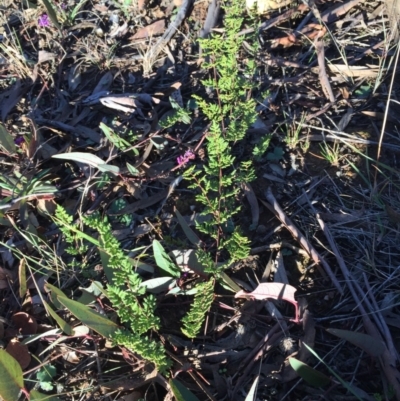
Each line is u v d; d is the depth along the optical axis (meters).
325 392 0.35
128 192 0.49
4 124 0.56
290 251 0.43
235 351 0.38
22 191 0.47
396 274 0.40
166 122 0.49
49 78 0.60
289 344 0.37
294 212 0.45
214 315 0.40
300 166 0.48
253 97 0.54
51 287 0.38
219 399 0.36
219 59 0.48
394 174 0.46
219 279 0.40
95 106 0.56
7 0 0.69
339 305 0.40
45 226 0.48
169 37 0.60
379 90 0.52
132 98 0.54
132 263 0.41
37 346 0.41
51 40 0.63
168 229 0.46
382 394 0.35
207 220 0.45
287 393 0.36
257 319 0.40
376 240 0.42
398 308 0.39
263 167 0.48
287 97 0.53
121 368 0.39
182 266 0.42
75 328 0.39
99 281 0.43
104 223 0.36
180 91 0.56
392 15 0.55
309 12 0.59
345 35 0.58
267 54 0.57
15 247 0.46
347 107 0.52
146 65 0.58
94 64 0.60
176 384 0.34
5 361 0.34
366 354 0.37
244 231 0.45
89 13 0.65
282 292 0.38
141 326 0.35
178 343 0.39
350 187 0.46
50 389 0.38
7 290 0.44
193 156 0.47
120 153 0.50
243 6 0.58
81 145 0.53
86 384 0.38
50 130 0.55
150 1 0.64
